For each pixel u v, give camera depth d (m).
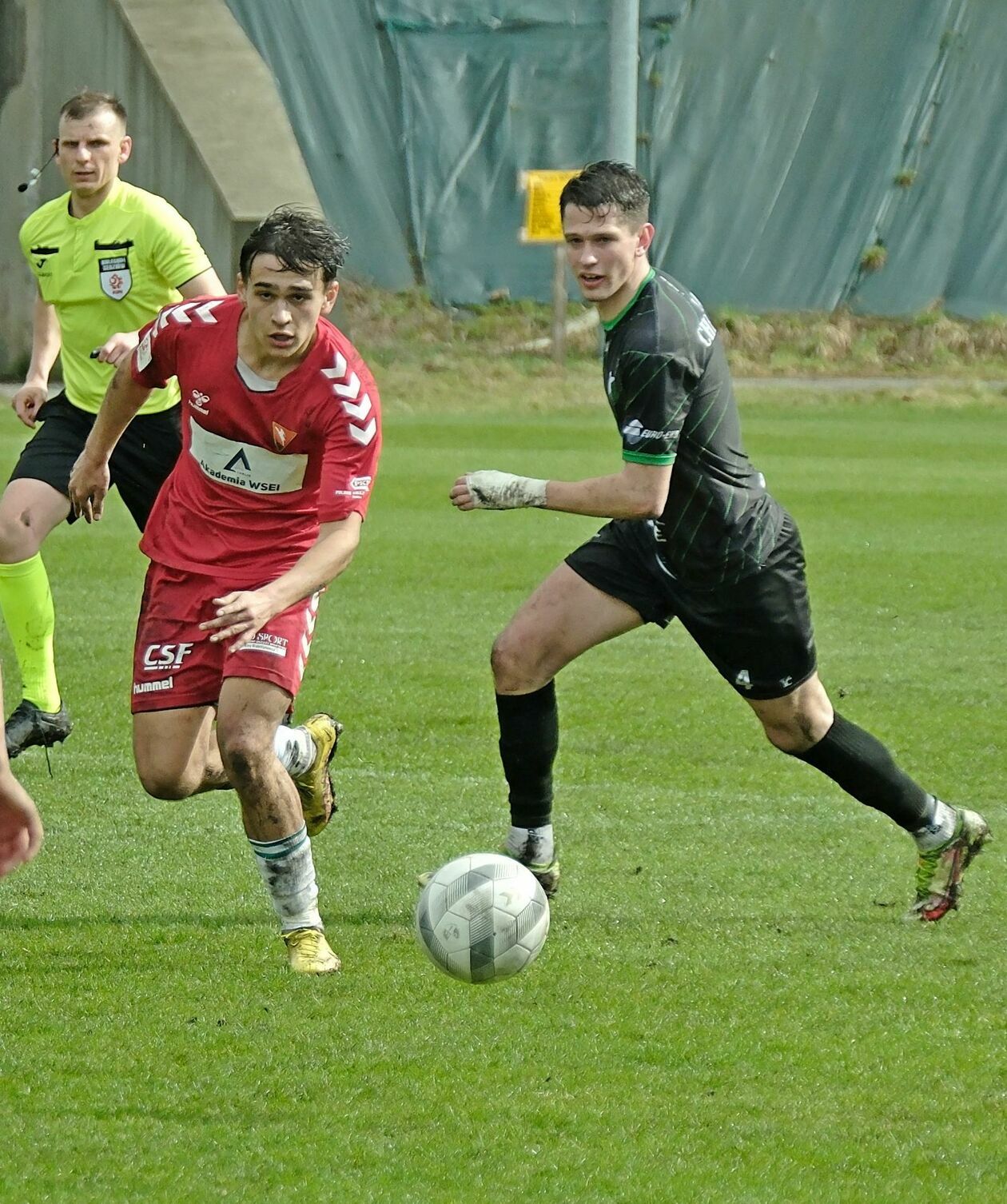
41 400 24.39
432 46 98.69
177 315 16.98
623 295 17.00
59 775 23.33
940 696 28.56
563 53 98.81
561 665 18.55
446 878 15.86
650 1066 14.34
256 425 16.64
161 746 17.61
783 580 17.73
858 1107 13.63
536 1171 12.41
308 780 18.95
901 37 98.62
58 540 42.41
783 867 20.09
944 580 39.19
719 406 17.22
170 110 80.75
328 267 15.77
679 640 33.03
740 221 99.06
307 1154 12.59
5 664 29.48
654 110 98.81
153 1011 15.31
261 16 97.56
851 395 81.56
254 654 16.47
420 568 39.81
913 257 99.19
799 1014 15.53
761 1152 12.80
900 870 20.06
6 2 81.19
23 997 15.59
